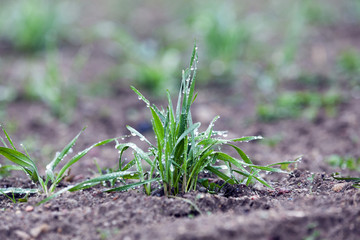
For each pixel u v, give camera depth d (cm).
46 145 584
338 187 347
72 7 1208
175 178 327
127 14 1201
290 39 900
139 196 317
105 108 711
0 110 689
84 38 1030
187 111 316
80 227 286
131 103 729
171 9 1220
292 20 1020
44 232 282
